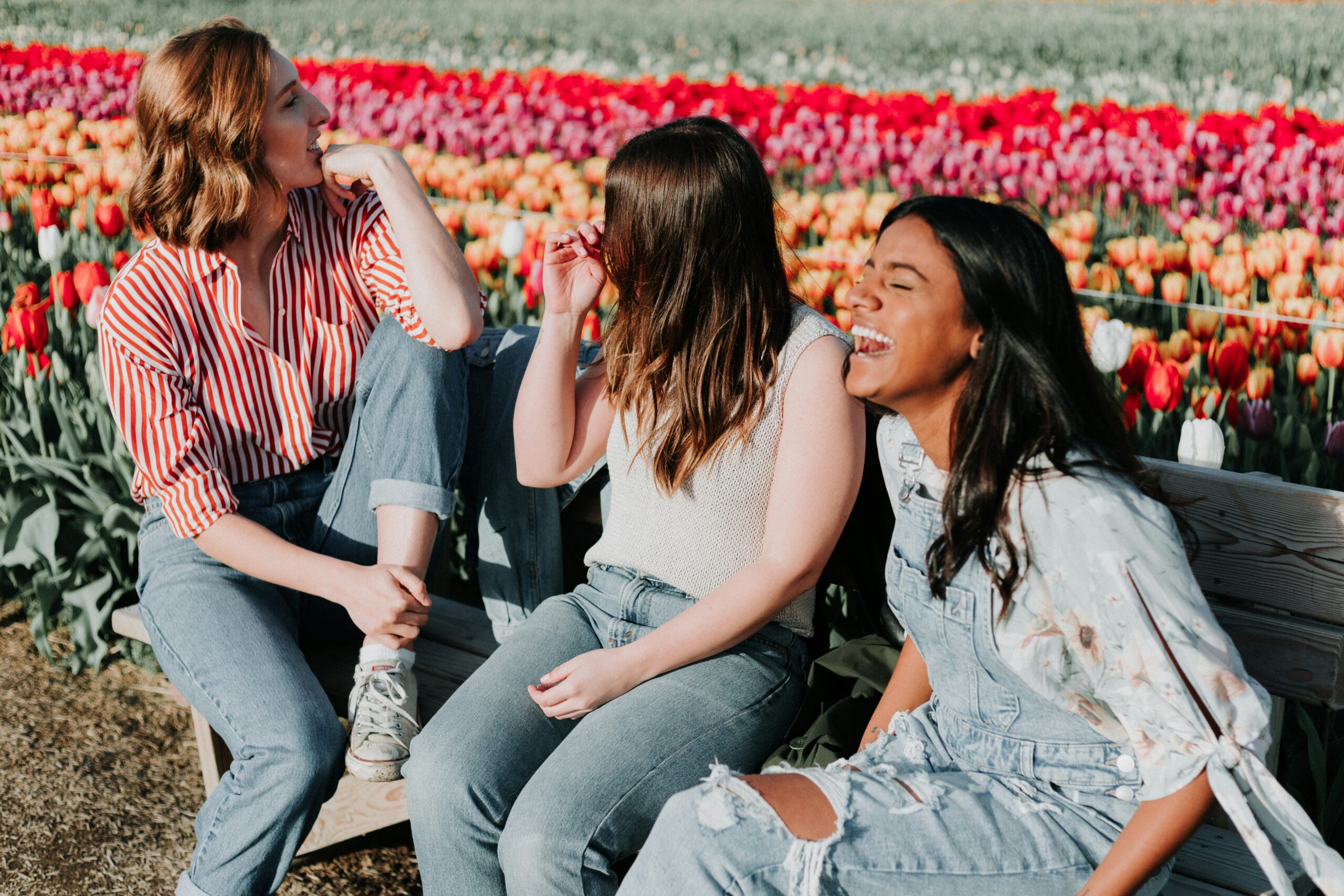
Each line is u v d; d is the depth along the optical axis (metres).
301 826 2.11
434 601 2.89
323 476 2.58
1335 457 2.96
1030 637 1.55
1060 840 1.57
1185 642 1.42
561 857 1.78
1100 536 1.45
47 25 14.96
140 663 3.65
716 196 1.95
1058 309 1.50
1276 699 1.99
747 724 1.98
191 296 2.34
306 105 2.35
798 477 1.97
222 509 2.29
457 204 6.14
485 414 2.68
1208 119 5.96
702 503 2.06
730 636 1.98
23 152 7.20
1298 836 1.40
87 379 4.06
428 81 7.81
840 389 1.97
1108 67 12.66
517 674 2.07
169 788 3.05
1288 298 4.01
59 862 2.76
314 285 2.47
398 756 2.21
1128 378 3.31
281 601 2.40
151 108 2.23
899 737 1.79
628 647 1.98
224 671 2.17
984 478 1.52
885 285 1.58
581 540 2.87
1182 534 1.67
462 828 1.90
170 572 2.34
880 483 2.16
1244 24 14.31
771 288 2.01
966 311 1.54
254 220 2.33
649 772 1.87
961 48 14.91
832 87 7.38
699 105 7.03
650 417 2.09
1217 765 1.42
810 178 6.95
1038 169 6.18
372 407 2.38
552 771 1.86
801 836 1.56
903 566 1.76
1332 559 1.89
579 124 6.76
